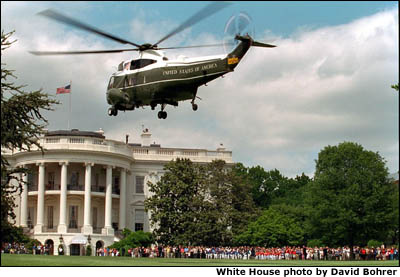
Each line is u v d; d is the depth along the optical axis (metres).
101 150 94.06
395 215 84.50
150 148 104.75
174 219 86.88
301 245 95.56
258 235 90.31
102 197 97.19
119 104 40.06
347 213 82.81
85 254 90.00
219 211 89.88
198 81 36.78
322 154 89.25
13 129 39.25
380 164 86.12
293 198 136.38
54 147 92.06
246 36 34.78
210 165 93.38
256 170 141.88
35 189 95.81
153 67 38.31
